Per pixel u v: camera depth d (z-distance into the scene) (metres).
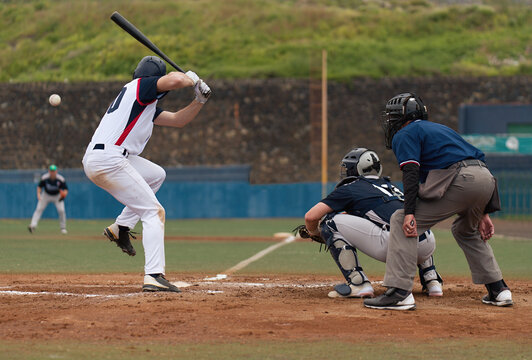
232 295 21.19
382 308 18.78
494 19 143.25
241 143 110.88
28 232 65.06
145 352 13.65
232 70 120.75
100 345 14.23
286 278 28.23
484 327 16.45
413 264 18.69
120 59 126.88
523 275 30.25
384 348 14.18
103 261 36.81
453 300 20.89
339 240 21.14
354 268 20.98
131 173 21.22
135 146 21.52
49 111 111.06
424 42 135.25
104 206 94.25
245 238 57.81
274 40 133.50
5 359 13.02
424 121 18.95
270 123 111.38
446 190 18.41
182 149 110.31
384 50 128.50
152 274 21.59
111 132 21.02
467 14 144.38
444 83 111.69
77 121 110.81
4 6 149.50
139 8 142.62
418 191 18.53
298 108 111.75
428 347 14.31
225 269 32.78
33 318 17.03
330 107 111.81
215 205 96.50
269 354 13.56
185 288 23.34
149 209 21.52
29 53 134.25
